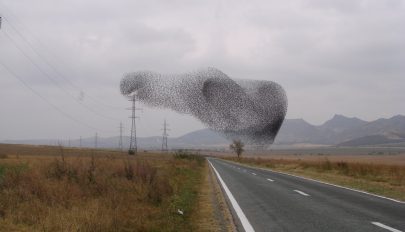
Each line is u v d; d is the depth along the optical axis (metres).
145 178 20.62
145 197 16.47
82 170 19.47
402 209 15.75
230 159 110.50
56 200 14.13
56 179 18.20
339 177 35.84
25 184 15.25
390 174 35.47
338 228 11.98
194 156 78.50
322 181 30.66
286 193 21.88
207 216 14.65
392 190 23.58
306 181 30.62
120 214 12.01
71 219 10.92
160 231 11.41
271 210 15.66
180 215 14.51
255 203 17.80
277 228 12.13
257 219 13.72
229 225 12.89
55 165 20.14
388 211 15.23
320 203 17.62
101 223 10.44
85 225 10.28
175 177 30.23
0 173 17.56
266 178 33.97
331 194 21.28
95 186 17.27
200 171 45.69
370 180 32.56
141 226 11.48
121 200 14.46
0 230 10.68
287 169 51.94
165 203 16.05
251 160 87.88
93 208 12.27
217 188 25.19
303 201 18.36
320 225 12.48
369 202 17.92
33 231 10.52
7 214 12.12
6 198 13.62
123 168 22.23
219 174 39.84
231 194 21.52
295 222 13.05
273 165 62.78
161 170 33.28
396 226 12.23
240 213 15.03
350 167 41.81
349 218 13.70
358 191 22.86
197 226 12.81
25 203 13.47
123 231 10.91
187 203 17.41
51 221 11.05
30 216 11.98
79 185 17.33
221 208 16.53
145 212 13.41
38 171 18.84
